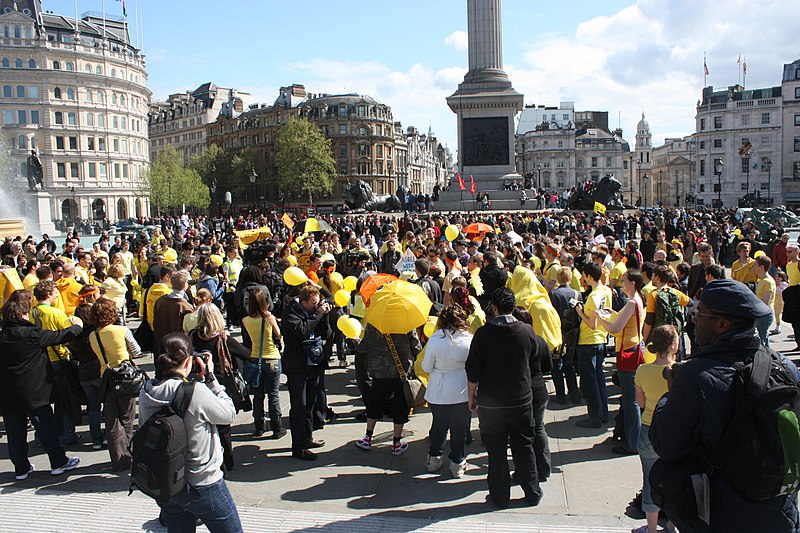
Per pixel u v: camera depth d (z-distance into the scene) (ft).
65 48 343.87
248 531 21.93
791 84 364.17
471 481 26.05
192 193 365.61
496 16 172.35
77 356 30.30
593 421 32.04
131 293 67.97
